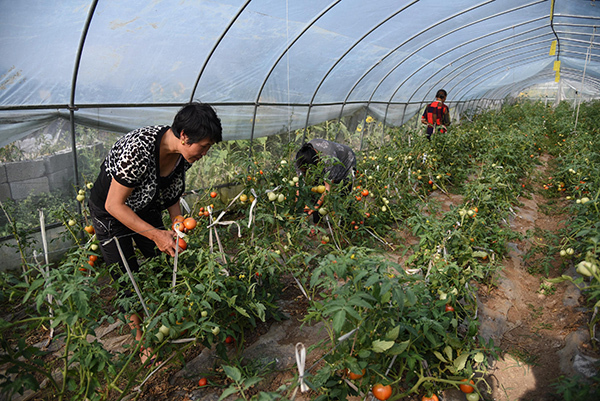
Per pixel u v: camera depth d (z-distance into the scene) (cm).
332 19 468
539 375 229
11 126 329
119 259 233
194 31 379
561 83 2092
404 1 473
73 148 375
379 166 525
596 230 207
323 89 645
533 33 792
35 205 364
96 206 221
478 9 553
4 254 351
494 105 2041
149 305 211
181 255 239
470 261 312
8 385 160
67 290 165
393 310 192
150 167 204
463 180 671
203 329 202
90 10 294
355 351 184
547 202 588
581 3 546
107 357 179
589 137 809
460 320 251
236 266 274
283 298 321
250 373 227
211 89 470
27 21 274
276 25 434
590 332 242
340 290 174
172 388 223
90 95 366
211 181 527
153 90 412
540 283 346
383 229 452
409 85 887
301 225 327
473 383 201
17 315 305
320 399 181
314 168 351
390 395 180
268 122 582
